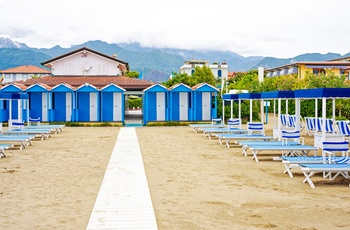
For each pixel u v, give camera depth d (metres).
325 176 10.35
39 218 6.95
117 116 31.88
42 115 31.41
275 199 8.20
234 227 6.46
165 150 15.92
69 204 7.84
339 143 10.29
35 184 9.66
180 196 8.47
